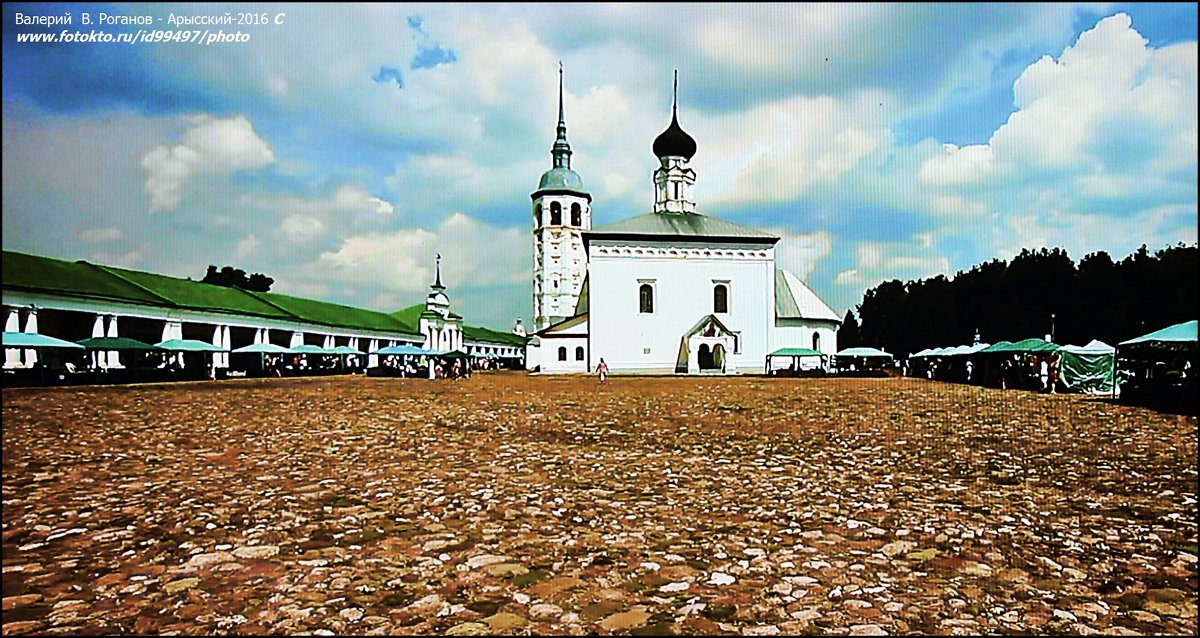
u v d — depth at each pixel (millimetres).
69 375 35969
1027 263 68000
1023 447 12836
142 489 9062
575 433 15039
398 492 8773
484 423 17188
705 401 24625
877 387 34844
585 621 4664
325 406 22766
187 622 4664
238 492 8828
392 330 83750
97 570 5738
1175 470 10312
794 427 16172
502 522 7254
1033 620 4711
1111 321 61031
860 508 7855
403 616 4750
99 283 45688
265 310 61656
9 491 8953
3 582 5453
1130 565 5840
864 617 4746
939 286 79375
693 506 7969
